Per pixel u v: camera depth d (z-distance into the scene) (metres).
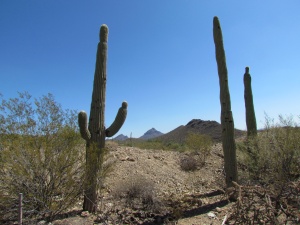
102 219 5.14
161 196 6.97
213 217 5.66
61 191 5.34
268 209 3.41
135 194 6.19
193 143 12.97
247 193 3.58
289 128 8.05
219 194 7.49
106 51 6.62
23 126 5.22
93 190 5.82
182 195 7.28
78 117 5.74
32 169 5.14
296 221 3.43
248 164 8.41
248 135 9.97
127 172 9.19
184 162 11.41
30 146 5.17
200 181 9.42
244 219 3.41
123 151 11.80
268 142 8.08
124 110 6.45
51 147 5.27
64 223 5.03
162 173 9.95
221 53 7.47
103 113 6.34
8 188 4.99
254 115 10.02
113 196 6.56
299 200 3.67
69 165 5.34
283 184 3.96
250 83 10.12
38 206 5.23
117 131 6.41
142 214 5.65
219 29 7.56
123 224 5.25
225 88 7.35
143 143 20.19
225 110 7.27
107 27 6.70
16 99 5.29
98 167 5.85
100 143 6.20
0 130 5.14
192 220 5.57
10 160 4.96
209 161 12.48
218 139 27.36
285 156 7.38
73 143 5.52
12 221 4.96
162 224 5.37
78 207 6.16
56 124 5.48
